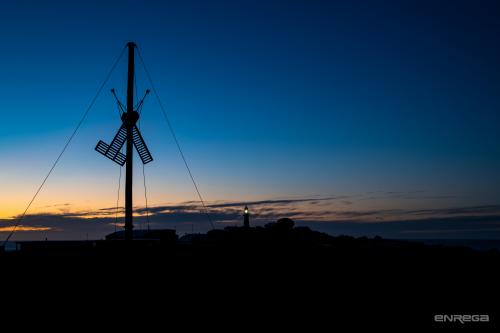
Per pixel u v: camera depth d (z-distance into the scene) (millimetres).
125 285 18906
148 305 16984
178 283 19391
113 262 21156
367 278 20469
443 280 19750
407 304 16766
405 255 24531
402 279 20125
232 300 17516
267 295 18234
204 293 18312
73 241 23312
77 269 20156
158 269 20797
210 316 15992
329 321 15312
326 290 18625
